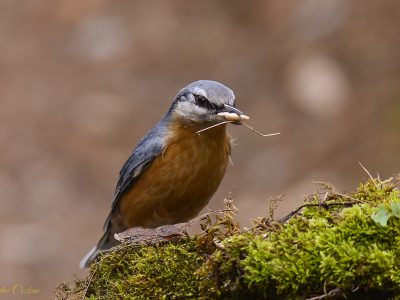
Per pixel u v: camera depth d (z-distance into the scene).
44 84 19.47
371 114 15.43
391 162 13.82
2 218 14.84
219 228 4.69
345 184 13.80
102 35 21.14
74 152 16.98
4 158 16.89
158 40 20.72
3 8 22.75
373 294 4.18
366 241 4.19
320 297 4.09
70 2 22.47
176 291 4.58
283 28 19.42
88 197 15.70
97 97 18.83
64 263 13.20
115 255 5.09
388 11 17.94
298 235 4.29
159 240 5.02
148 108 18.34
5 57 20.61
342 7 18.75
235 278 4.37
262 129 16.56
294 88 17.27
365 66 16.81
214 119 7.13
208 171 7.39
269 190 14.57
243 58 19.00
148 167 7.42
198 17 21.25
